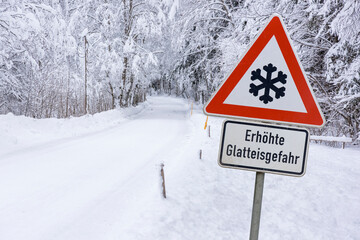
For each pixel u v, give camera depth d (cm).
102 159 938
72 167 829
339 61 1356
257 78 181
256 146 181
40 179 708
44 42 1596
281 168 180
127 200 588
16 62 1905
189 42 3172
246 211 600
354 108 1442
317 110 178
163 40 3331
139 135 1489
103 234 448
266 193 712
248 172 869
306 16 1487
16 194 603
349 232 526
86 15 2470
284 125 180
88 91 2545
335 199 667
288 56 179
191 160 916
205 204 594
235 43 2014
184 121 2314
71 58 2502
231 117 182
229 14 2353
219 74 2500
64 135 1395
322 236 514
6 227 463
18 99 2105
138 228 457
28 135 1245
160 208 534
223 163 183
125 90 2934
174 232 458
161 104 4844
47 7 1420
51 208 541
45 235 443
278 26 179
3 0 1338
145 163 895
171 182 696
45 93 2089
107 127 1802
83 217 506
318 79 1633
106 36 2533
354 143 1489
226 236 482
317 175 841
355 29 1099
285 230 534
